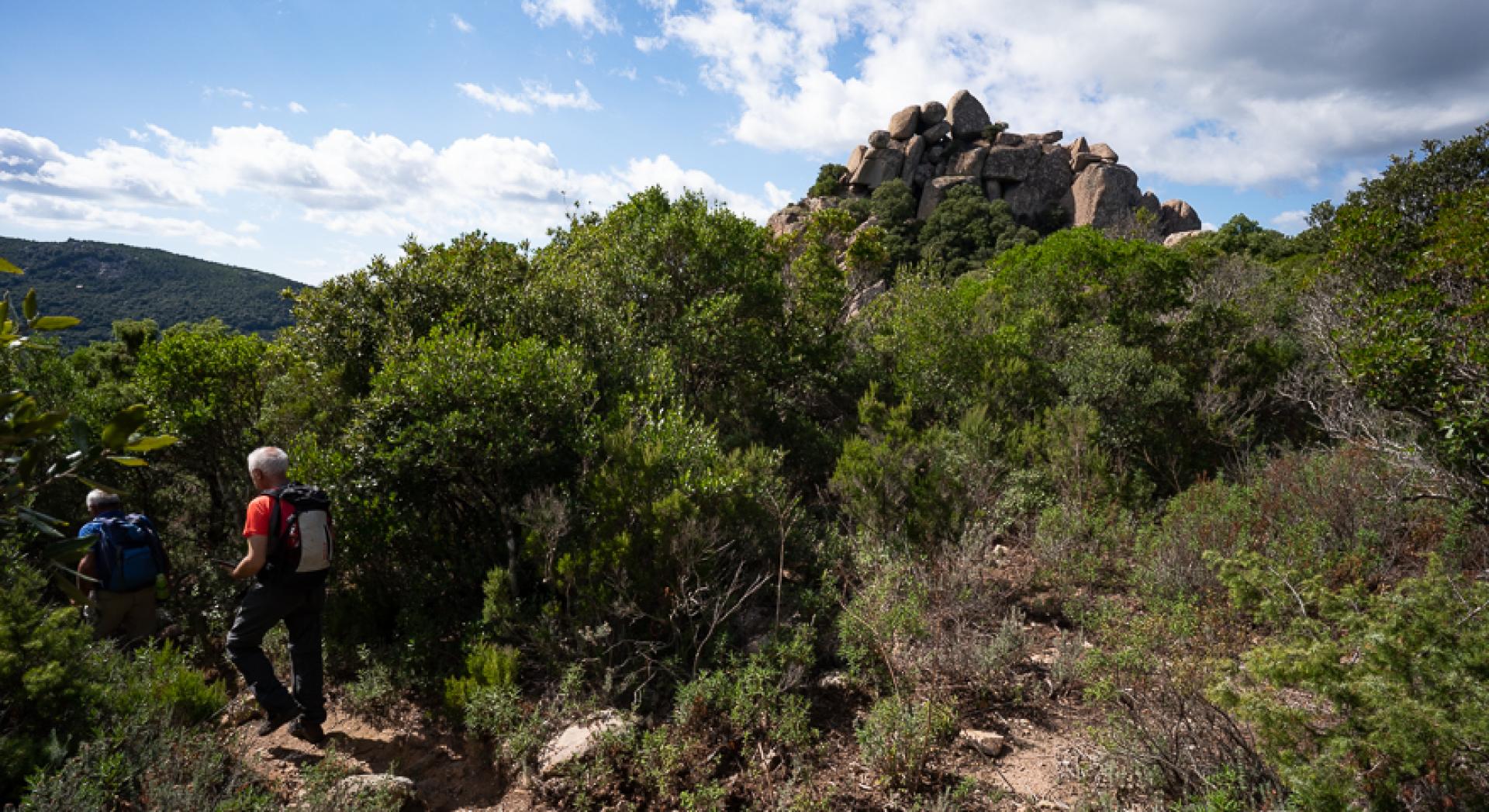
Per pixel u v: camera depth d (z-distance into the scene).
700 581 4.49
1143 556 5.77
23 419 1.51
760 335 8.96
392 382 5.13
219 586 5.86
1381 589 4.74
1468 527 5.25
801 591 4.89
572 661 4.25
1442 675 2.63
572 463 5.47
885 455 6.43
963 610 4.82
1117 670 3.80
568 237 10.00
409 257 6.60
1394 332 5.54
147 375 6.84
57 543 1.58
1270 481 6.93
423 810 3.44
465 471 5.11
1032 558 6.05
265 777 3.51
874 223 48.31
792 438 8.03
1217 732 3.14
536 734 3.66
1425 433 5.37
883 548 5.54
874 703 3.92
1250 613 4.22
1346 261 7.92
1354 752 2.65
